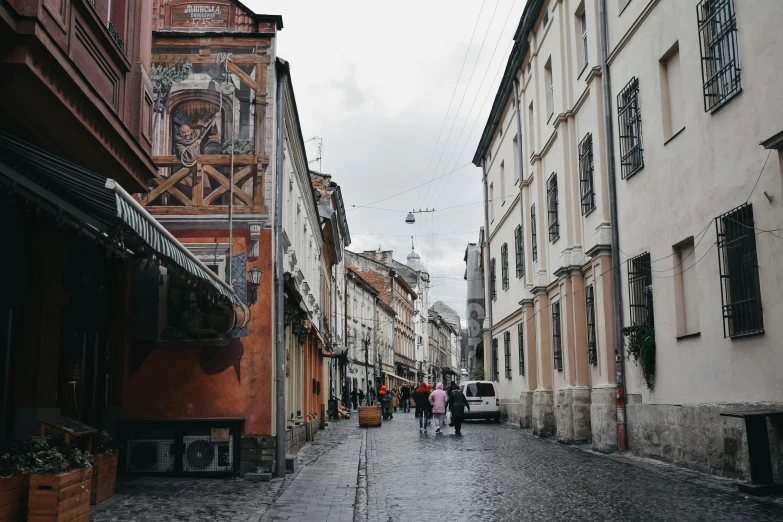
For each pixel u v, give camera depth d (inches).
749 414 394.9
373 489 446.9
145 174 418.3
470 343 1654.8
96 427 465.7
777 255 412.2
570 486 443.5
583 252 773.9
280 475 498.3
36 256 369.7
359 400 2041.1
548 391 908.0
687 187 526.3
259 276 511.5
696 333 510.3
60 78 289.1
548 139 903.7
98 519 336.5
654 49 582.6
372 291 2357.3
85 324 443.5
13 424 354.9
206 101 536.1
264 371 499.5
